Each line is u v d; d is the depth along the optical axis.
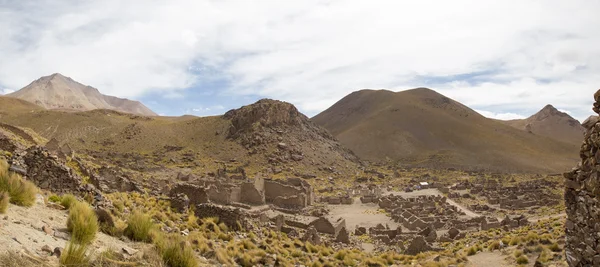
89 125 181.12
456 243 38.59
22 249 9.00
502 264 24.09
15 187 13.79
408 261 29.62
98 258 10.37
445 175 166.00
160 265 11.55
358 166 177.50
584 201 11.05
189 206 29.28
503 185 121.38
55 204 15.66
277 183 72.75
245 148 163.25
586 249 10.89
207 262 15.84
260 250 22.16
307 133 192.75
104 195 22.92
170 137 178.38
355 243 42.12
